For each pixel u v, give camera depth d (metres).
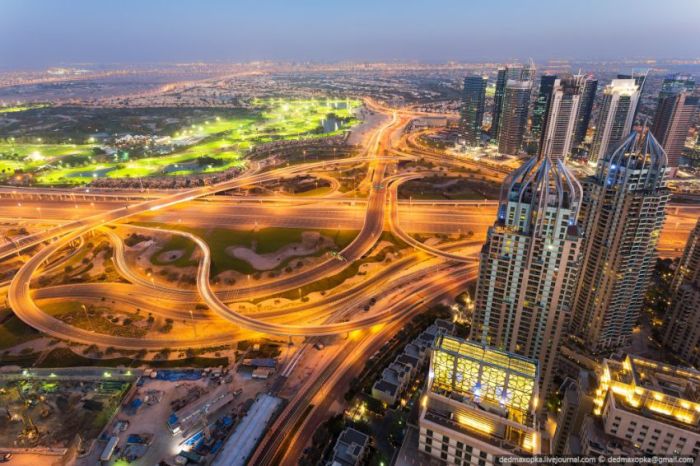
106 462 192.00
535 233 185.25
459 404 125.38
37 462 192.62
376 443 195.25
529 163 190.12
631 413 139.00
